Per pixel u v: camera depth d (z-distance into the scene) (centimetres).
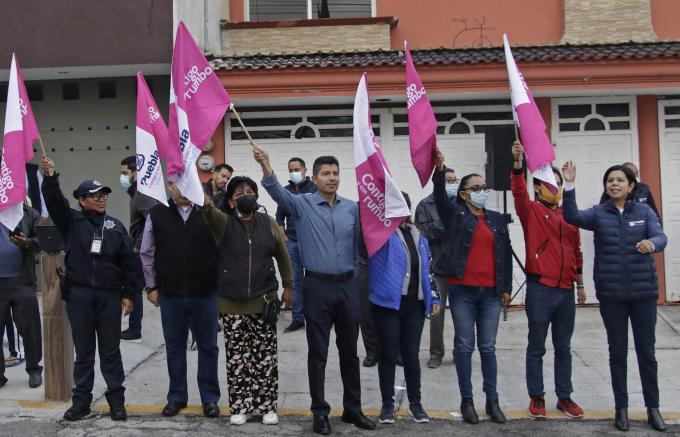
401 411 704
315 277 639
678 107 1174
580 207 1177
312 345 641
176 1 1118
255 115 1195
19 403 714
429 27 1295
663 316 1080
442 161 659
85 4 1132
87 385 675
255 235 662
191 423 667
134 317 927
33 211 770
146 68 1162
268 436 635
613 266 654
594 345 941
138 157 688
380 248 647
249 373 664
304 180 1003
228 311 659
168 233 673
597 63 1091
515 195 679
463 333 675
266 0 1330
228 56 1208
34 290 766
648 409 662
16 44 1135
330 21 1285
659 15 1267
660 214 1167
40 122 1250
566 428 659
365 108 649
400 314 662
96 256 662
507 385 783
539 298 677
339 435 638
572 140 1179
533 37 1284
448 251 678
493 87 1104
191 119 643
